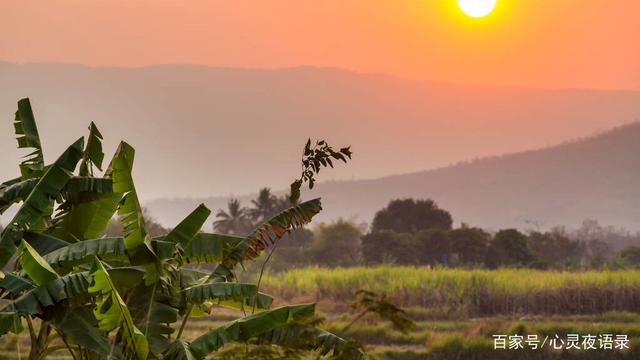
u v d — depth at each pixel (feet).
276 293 211.61
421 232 485.97
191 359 40.57
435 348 128.26
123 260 46.19
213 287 43.68
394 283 206.39
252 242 45.57
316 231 485.15
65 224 47.24
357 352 41.09
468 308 193.67
